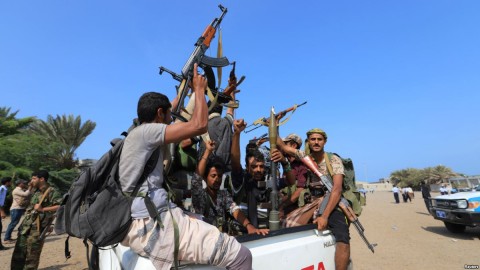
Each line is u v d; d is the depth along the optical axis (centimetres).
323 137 297
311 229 239
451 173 5600
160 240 150
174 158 227
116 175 160
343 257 244
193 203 239
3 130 2659
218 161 253
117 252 185
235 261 162
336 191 264
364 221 1289
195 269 162
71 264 646
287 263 207
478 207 824
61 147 2642
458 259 648
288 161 345
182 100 245
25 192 923
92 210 151
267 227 314
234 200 298
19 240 493
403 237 916
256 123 312
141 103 178
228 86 306
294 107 310
